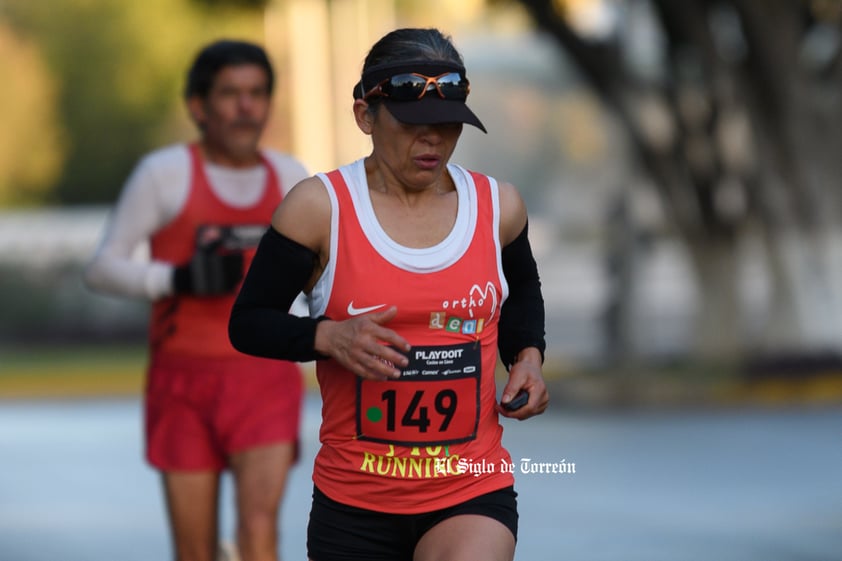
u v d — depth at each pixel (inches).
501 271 482.9
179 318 702.5
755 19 2282.2
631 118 2474.2
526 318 510.6
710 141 2492.6
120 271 698.2
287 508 1266.0
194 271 683.4
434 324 468.4
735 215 2527.1
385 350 440.8
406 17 3971.5
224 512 1229.1
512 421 2079.2
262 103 714.2
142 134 5128.0
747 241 2659.9
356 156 3437.5
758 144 2401.6
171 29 4879.4
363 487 479.2
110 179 5167.3
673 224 2564.0
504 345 514.9
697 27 2329.0
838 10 2279.8
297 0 2733.8
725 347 2529.5
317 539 492.4
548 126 5580.7
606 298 2684.5
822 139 2364.7
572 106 5492.1
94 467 1662.2
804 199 2410.2
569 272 4874.5
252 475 692.1
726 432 1867.6
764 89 2343.8
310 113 3499.0
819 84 2359.7
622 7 2437.3
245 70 705.6
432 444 475.2
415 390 469.7
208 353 699.4
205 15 2203.5
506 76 3326.8
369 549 484.4
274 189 731.4
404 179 468.1
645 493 1334.9
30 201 5147.6
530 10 2388.0
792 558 1008.9
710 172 2509.8
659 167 2517.2
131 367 3201.3
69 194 5206.7
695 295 2578.7
